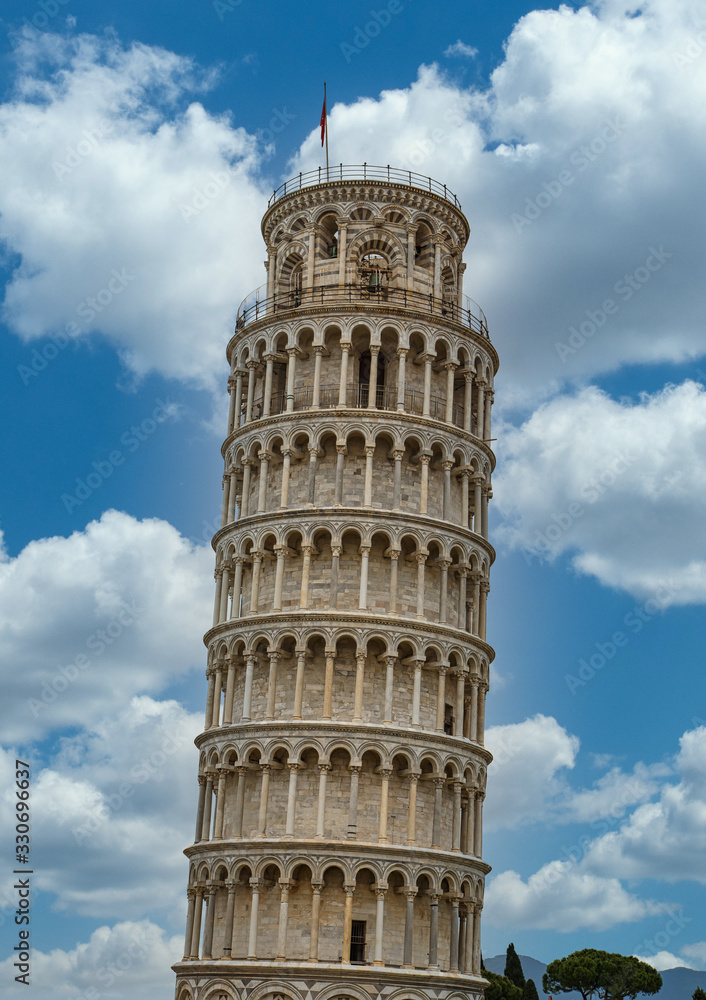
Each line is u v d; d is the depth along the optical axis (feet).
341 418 257.96
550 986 496.64
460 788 246.06
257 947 230.48
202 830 250.16
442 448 263.08
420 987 225.97
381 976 222.48
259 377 278.87
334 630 243.40
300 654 243.81
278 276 288.10
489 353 282.77
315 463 257.34
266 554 256.93
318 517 251.80
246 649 250.57
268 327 271.69
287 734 239.30
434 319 267.80
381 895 228.84
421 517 253.24
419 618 247.50
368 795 237.86
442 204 287.89
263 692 248.93
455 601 259.80
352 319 264.31
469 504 272.72
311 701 244.63
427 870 233.96
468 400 270.87
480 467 272.10
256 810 241.14
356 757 235.61
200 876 245.45
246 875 237.45
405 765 241.76
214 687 259.19
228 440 277.23
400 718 243.60
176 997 244.01
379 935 226.79
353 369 266.57
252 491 268.82
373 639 245.04
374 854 230.07
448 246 290.35
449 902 240.73
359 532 250.57
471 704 255.91
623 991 474.90
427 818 241.14
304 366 269.85
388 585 251.80
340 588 250.57
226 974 228.02
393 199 282.56
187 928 246.47
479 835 252.21
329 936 229.04
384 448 261.03
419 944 233.35
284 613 245.86
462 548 259.19
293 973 222.07
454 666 252.62
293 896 231.91
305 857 229.66
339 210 281.33
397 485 255.29
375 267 282.77
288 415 261.24
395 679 245.45
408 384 268.41
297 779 238.27
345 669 245.65
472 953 242.58
